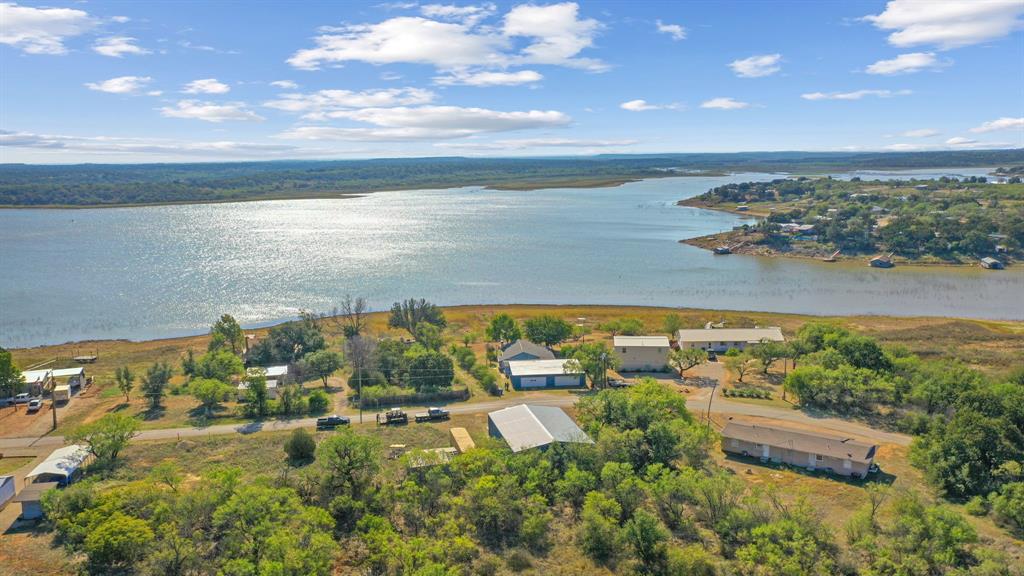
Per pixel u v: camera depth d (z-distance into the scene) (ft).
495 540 186.91
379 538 174.09
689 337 393.09
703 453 240.94
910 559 165.17
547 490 211.20
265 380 301.22
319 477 211.20
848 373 304.09
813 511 190.19
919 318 494.18
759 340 390.01
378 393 302.66
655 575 171.32
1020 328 460.96
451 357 377.50
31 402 290.76
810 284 620.49
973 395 260.42
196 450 244.01
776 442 243.81
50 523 189.57
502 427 248.32
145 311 500.33
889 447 257.34
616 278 637.71
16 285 575.38
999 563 162.40
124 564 168.66
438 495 206.28
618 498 199.72
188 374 344.49
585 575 170.81
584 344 363.97
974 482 215.51
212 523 183.62
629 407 260.83
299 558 157.69
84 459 224.33
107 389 324.39
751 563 166.20
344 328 422.82
